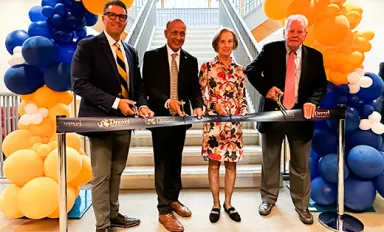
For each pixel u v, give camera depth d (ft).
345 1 8.09
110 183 7.46
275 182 8.50
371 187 8.24
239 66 7.75
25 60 7.29
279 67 7.54
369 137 8.27
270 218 8.13
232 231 7.44
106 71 6.46
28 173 7.49
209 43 21.62
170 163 7.75
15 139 7.74
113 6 6.39
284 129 7.82
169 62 7.38
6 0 16.31
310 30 8.14
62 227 6.08
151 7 21.20
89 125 5.86
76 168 7.44
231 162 8.05
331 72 8.41
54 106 7.86
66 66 7.45
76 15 7.38
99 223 6.78
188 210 8.33
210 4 31.71
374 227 7.63
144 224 7.86
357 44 8.18
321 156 8.83
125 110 6.20
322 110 7.17
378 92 8.30
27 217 7.82
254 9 21.85
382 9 14.19
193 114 7.44
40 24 7.48
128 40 13.10
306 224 7.77
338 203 7.77
